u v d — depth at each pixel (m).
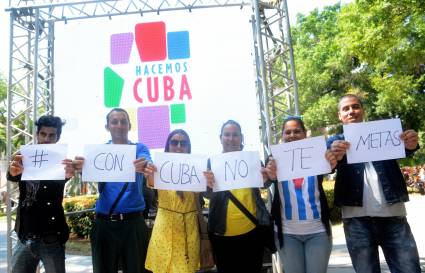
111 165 3.05
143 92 5.67
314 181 2.97
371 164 2.84
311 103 21.36
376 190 2.78
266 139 5.35
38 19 5.52
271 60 6.05
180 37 5.70
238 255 3.01
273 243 3.11
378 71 14.94
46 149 3.09
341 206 2.92
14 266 3.12
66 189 9.06
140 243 3.19
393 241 2.76
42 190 3.12
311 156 2.90
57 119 3.33
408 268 2.70
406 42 9.44
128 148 3.08
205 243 3.24
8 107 5.25
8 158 5.12
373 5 9.01
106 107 5.69
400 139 2.78
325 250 2.84
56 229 3.14
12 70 5.35
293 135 3.13
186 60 5.66
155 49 5.70
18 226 3.13
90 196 9.73
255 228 3.05
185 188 3.02
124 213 3.15
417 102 17.30
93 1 5.32
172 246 2.97
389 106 17.53
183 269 2.92
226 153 3.06
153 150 5.57
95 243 3.15
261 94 5.55
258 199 3.08
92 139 5.65
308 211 2.90
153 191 3.76
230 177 3.01
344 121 3.07
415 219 9.66
